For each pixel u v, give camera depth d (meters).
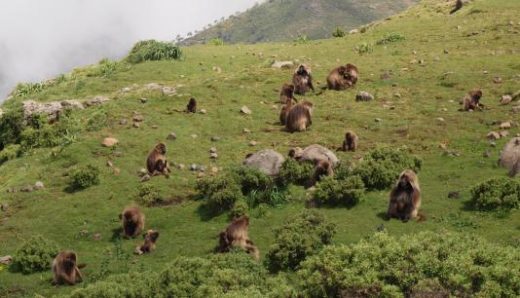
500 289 13.18
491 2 53.28
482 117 29.67
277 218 22.14
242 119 32.56
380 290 13.91
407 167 24.09
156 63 49.25
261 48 55.06
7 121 37.75
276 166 24.78
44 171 28.50
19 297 19.31
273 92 36.56
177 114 33.47
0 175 31.09
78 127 33.62
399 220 20.16
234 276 16.02
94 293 16.33
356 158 26.36
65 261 19.73
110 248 21.77
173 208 24.28
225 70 47.09
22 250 21.45
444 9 60.06
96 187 26.45
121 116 33.47
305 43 55.62
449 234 15.59
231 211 22.94
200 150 29.12
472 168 24.08
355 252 14.87
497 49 41.12
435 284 13.47
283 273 17.45
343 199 22.30
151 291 16.39
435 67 38.53
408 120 30.52
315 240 18.48
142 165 28.05
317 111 32.88
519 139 23.89
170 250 21.00
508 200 19.75
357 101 34.19
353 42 50.50
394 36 47.75
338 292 14.37
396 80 36.84
